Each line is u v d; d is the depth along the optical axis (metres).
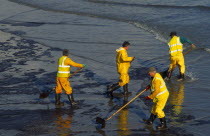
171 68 29.02
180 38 28.44
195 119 22.02
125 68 25.58
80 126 21.56
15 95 26.69
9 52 38.66
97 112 23.58
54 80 29.81
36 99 25.94
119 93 26.89
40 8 66.31
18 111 23.94
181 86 27.67
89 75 31.05
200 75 29.73
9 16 59.88
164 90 20.50
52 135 20.45
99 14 58.91
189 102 24.62
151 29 47.03
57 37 44.84
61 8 65.56
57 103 24.88
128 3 66.94
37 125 21.81
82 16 58.00
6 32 48.31
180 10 57.75
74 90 27.58
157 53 36.69
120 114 23.17
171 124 21.45
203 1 63.91
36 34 46.75
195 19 50.78
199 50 36.69
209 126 20.98
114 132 20.64
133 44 40.47
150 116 21.47
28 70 32.53
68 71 24.22
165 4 63.69
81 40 43.06
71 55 37.28
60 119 22.61
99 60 35.31
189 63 32.97
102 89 27.67
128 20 53.56
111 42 41.75
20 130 21.19
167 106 24.14
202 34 42.53
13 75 31.27
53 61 35.16
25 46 41.06
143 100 25.33
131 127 21.25
